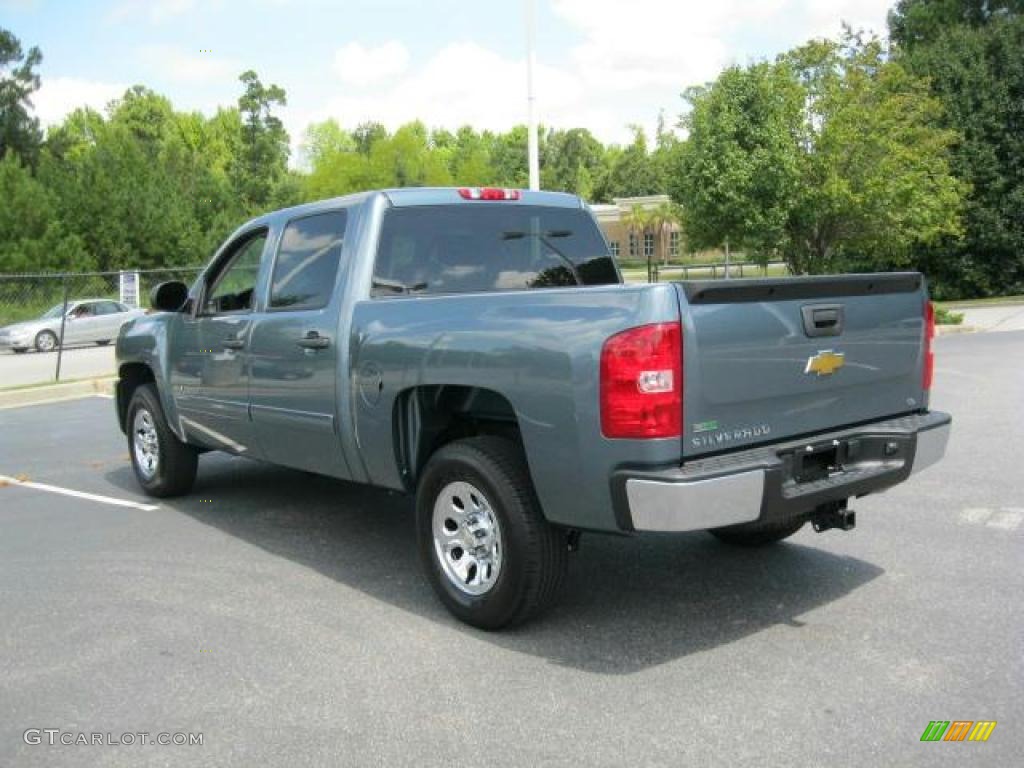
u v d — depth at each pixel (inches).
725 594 190.1
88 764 131.0
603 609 183.9
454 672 157.0
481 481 168.2
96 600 196.7
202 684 155.0
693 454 149.3
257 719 142.6
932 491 264.4
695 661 158.6
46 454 380.8
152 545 237.1
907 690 145.3
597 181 3715.6
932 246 1147.9
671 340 144.2
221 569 215.6
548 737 134.6
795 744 130.4
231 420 239.6
